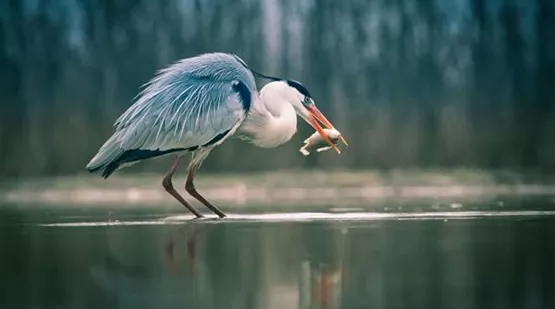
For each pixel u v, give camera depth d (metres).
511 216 10.85
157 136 10.80
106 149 10.88
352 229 9.53
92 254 7.81
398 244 8.16
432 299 5.60
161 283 6.29
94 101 21.84
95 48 22.17
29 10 22.11
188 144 10.92
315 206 13.54
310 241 8.46
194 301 5.62
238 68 11.27
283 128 11.72
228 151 19.67
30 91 21.67
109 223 10.74
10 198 17.62
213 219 11.12
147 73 22.17
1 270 6.97
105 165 10.86
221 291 5.97
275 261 7.25
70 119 21.55
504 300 5.54
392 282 6.21
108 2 22.17
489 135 21.83
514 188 18.66
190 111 10.84
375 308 5.34
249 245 8.29
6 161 20.88
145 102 10.93
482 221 10.24
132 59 22.17
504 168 21.28
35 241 8.81
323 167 20.16
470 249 7.78
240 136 11.77
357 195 17.45
